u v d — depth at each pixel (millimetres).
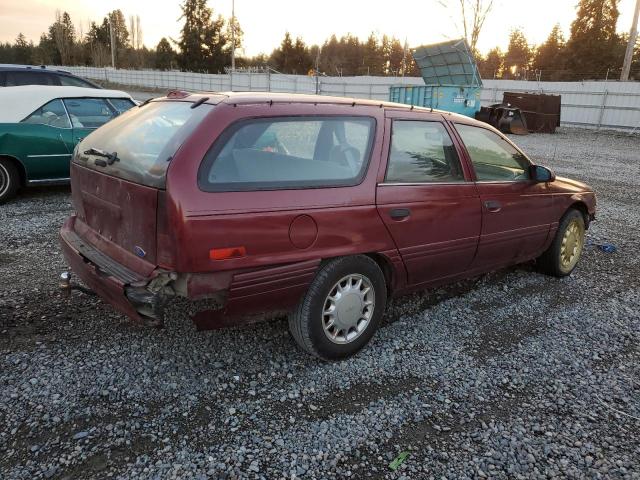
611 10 56625
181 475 2508
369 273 3566
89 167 3543
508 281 5285
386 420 3000
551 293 5012
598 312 4613
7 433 2734
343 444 2785
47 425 2807
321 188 3281
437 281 4168
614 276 5574
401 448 2783
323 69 68000
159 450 2670
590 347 3973
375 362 3607
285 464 2617
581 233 5543
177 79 50688
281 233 3088
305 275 3217
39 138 7383
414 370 3531
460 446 2820
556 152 16281
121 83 61312
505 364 3666
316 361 3566
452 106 20969
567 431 2982
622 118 24016
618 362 3771
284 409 3047
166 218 2826
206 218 2846
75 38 101750
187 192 2816
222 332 3873
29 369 3291
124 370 3336
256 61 75812
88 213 3660
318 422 2949
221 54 69500
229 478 2504
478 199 4203
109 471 2516
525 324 4316
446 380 3436
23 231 6180
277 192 3098
